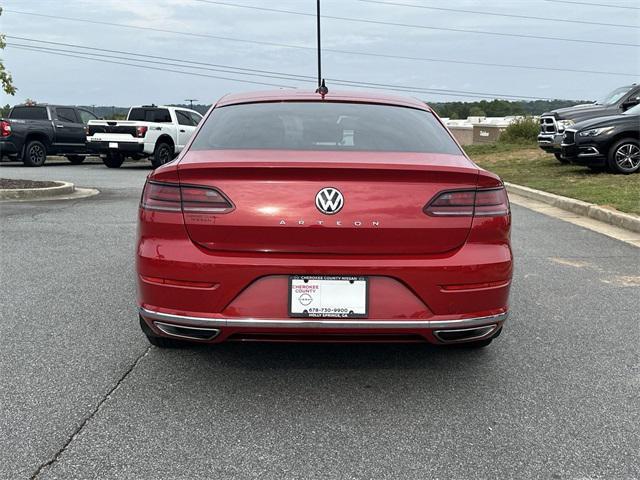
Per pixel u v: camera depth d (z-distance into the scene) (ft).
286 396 11.32
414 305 10.55
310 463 9.07
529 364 12.96
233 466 8.96
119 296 17.34
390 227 10.47
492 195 10.99
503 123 133.08
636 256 23.31
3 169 62.03
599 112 57.11
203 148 12.00
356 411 10.75
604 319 15.96
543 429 10.17
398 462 9.12
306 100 13.92
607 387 11.83
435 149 12.20
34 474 8.67
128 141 63.00
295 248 10.45
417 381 12.06
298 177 10.43
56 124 66.64
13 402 10.86
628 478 8.78
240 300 10.46
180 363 12.78
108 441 9.61
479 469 8.96
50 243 24.38
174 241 10.67
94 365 12.57
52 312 15.85
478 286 10.73
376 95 14.79
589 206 32.81
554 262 22.27
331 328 10.42
